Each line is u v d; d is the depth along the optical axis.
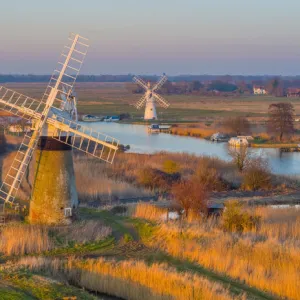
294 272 53.81
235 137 182.12
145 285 50.28
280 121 185.62
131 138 191.50
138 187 99.06
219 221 73.31
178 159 128.88
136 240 65.31
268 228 68.56
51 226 65.88
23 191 80.62
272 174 115.69
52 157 65.69
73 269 53.94
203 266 57.09
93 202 86.88
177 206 79.69
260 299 49.03
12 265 53.38
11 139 141.25
